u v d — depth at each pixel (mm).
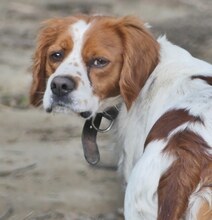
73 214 11945
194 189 8383
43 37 10391
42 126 15570
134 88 9898
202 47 20156
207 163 8438
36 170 13461
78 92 9852
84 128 10516
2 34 22438
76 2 26031
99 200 12391
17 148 14484
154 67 10023
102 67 9906
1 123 15766
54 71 10180
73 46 9961
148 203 8641
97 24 10023
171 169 8492
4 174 13312
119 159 10320
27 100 16906
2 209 12078
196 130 8703
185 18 22938
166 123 8961
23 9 25141
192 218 8367
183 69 9922
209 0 24953
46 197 12469
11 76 18359
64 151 14312
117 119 10234
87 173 13344
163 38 10430
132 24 10039
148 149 8859
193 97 9359
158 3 25078
